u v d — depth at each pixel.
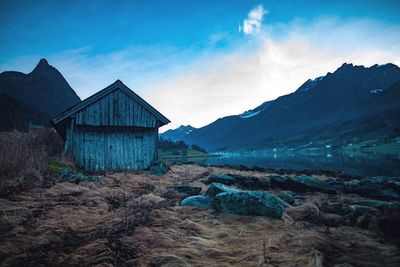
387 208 5.96
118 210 6.36
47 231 4.83
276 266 3.70
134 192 8.82
